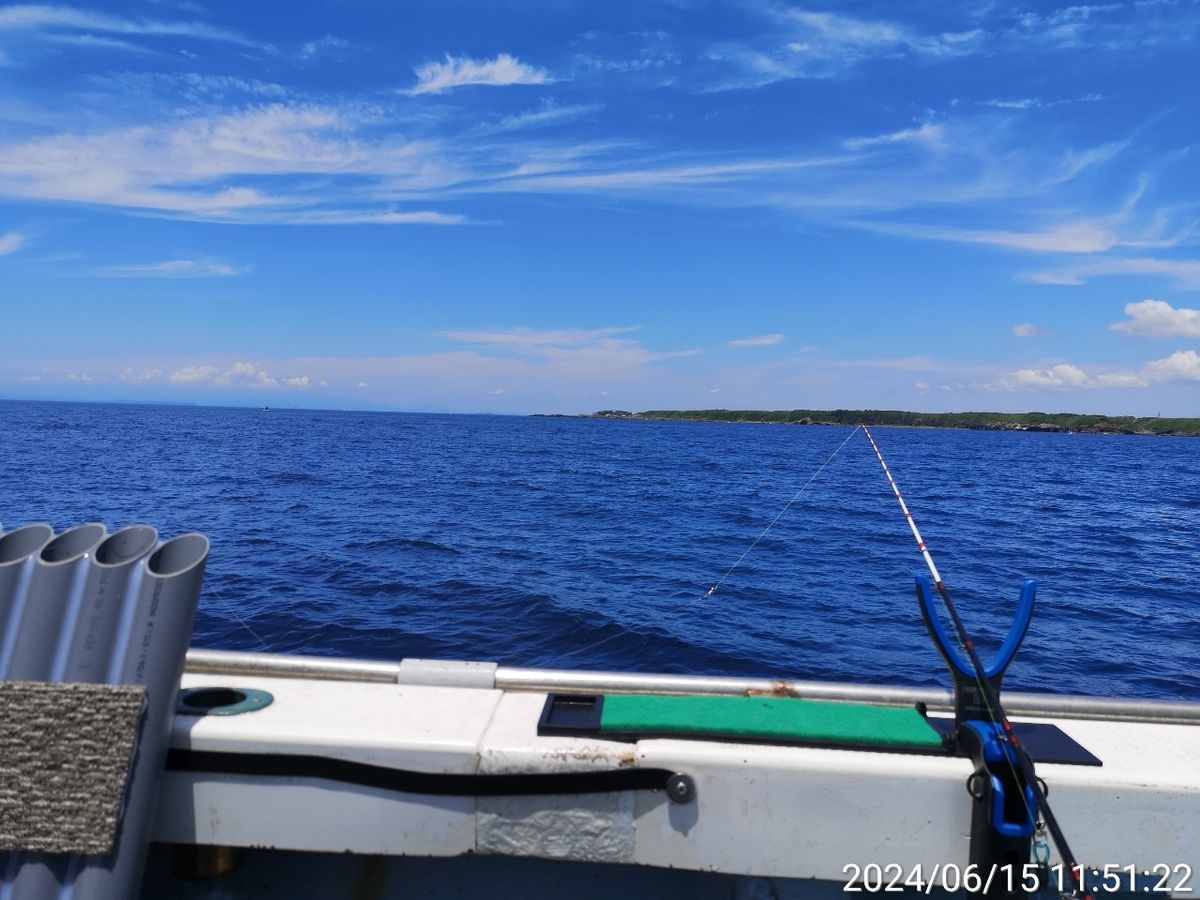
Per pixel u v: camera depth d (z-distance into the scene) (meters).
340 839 1.78
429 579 11.84
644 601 11.05
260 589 10.68
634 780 1.76
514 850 1.78
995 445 90.19
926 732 1.84
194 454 39.25
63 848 1.59
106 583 1.69
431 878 2.02
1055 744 1.92
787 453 54.41
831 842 1.75
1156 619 11.30
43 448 39.22
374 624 9.32
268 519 17.73
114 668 1.67
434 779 1.76
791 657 8.78
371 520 18.20
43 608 1.68
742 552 15.62
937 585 2.11
